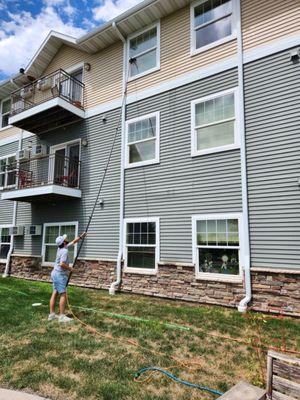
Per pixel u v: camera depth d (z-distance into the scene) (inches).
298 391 85.7
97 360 139.3
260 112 259.4
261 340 168.4
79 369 129.7
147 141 330.0
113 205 345.1
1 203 481.1
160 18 341.4
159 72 332.8
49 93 457.7
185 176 295.4
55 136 427.2
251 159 258.4
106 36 373.1
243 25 279.7
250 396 84.6
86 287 346.9
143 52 351.6
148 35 351.3
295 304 220.5
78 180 384.8
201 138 292.0
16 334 174.1
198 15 314.5
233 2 289.0
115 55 379.9
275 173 245.3
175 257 288.4
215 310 237.3
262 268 238.2
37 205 428.5
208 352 151.8
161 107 324.8
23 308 233.0
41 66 466.0
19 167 440.1
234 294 247.4
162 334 177.0
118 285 318.7
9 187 473.4
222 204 268.7
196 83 302.4
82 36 378.0
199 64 303.6
